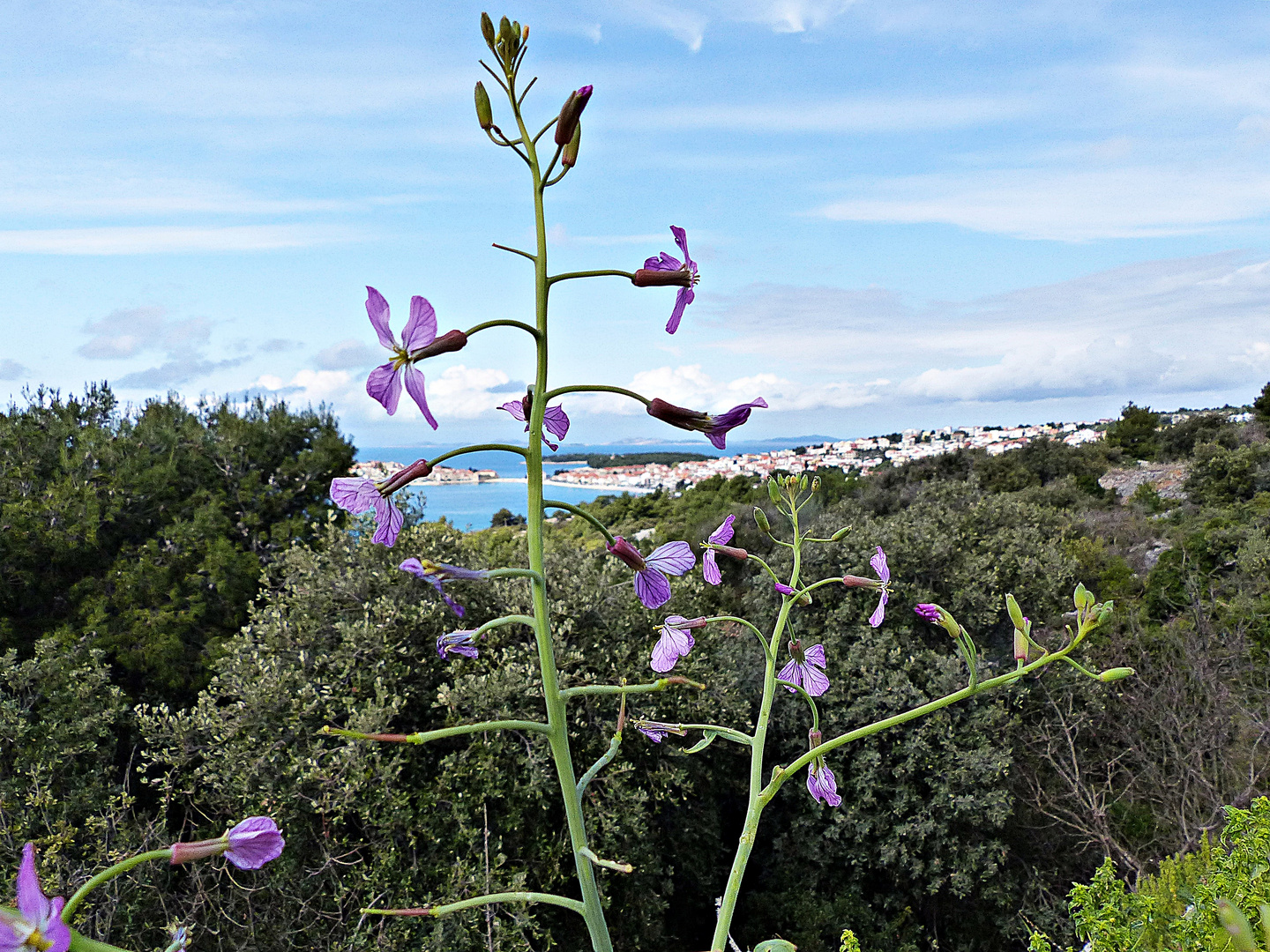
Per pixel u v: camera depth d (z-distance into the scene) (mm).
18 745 6203
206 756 6301
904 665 8609
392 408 1193
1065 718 8211
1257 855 2744
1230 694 8008
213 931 5586
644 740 7145
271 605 7586
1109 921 2787
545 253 1366
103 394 11875
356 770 5789
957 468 26047
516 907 5633
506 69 1350
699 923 8047
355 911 5770
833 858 8156
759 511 2229
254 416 11648
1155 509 23453
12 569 8602
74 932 703
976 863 7523
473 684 6316
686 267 1396
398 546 7746
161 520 9992
